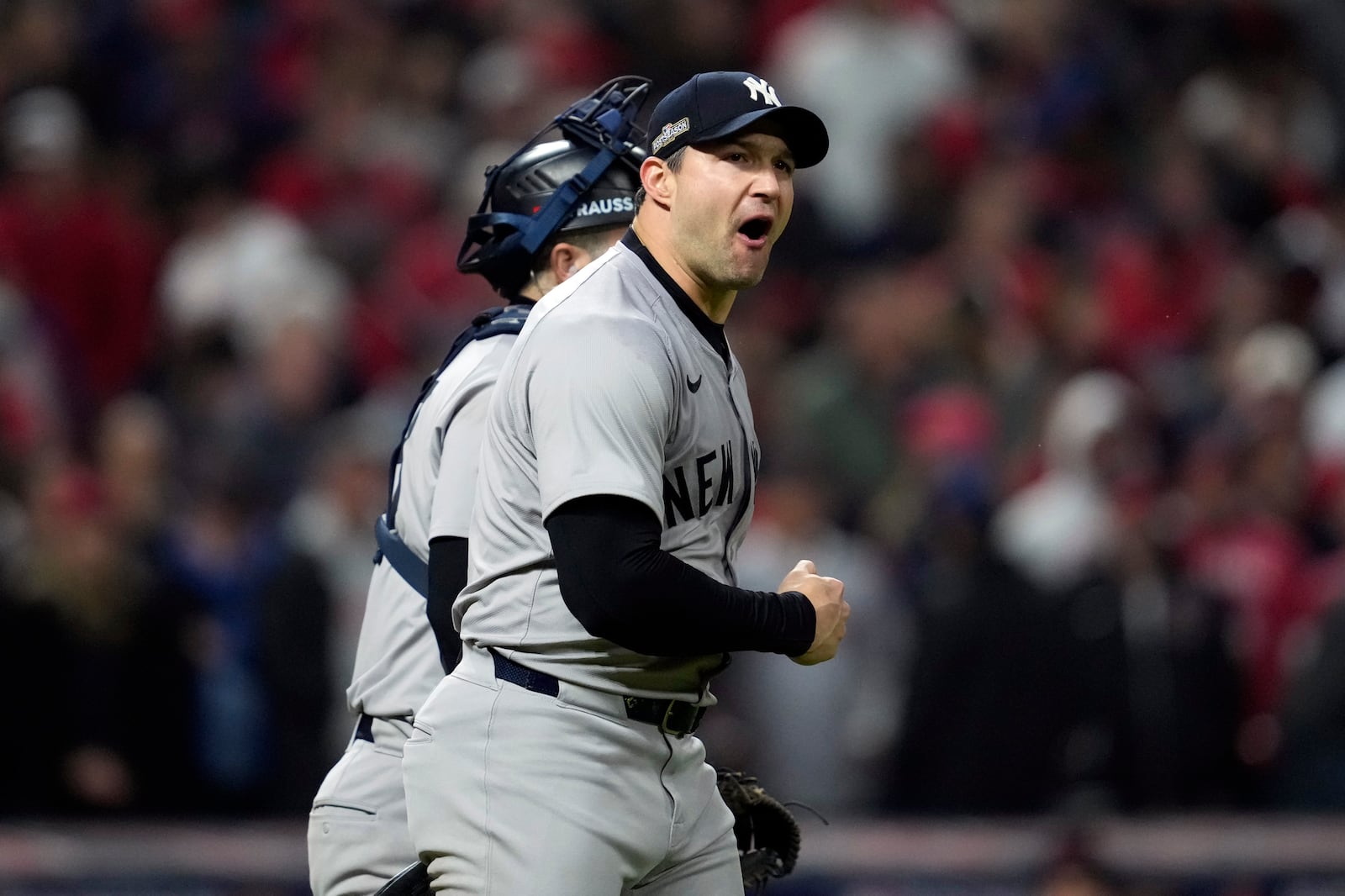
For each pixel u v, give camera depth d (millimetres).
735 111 11781
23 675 25422
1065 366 34656
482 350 13398
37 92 41375
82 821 25141
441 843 11922
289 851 23641
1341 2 48156
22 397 32500
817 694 27172
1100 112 43812
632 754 11922
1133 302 38406
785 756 26875
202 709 26531
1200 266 40125
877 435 33156
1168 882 23609
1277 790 26078
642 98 14312
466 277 37562
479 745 11844
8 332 33594
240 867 23516
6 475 28609
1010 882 23750
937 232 39531
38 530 26172
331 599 27141
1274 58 47188
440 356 35531
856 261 38938
